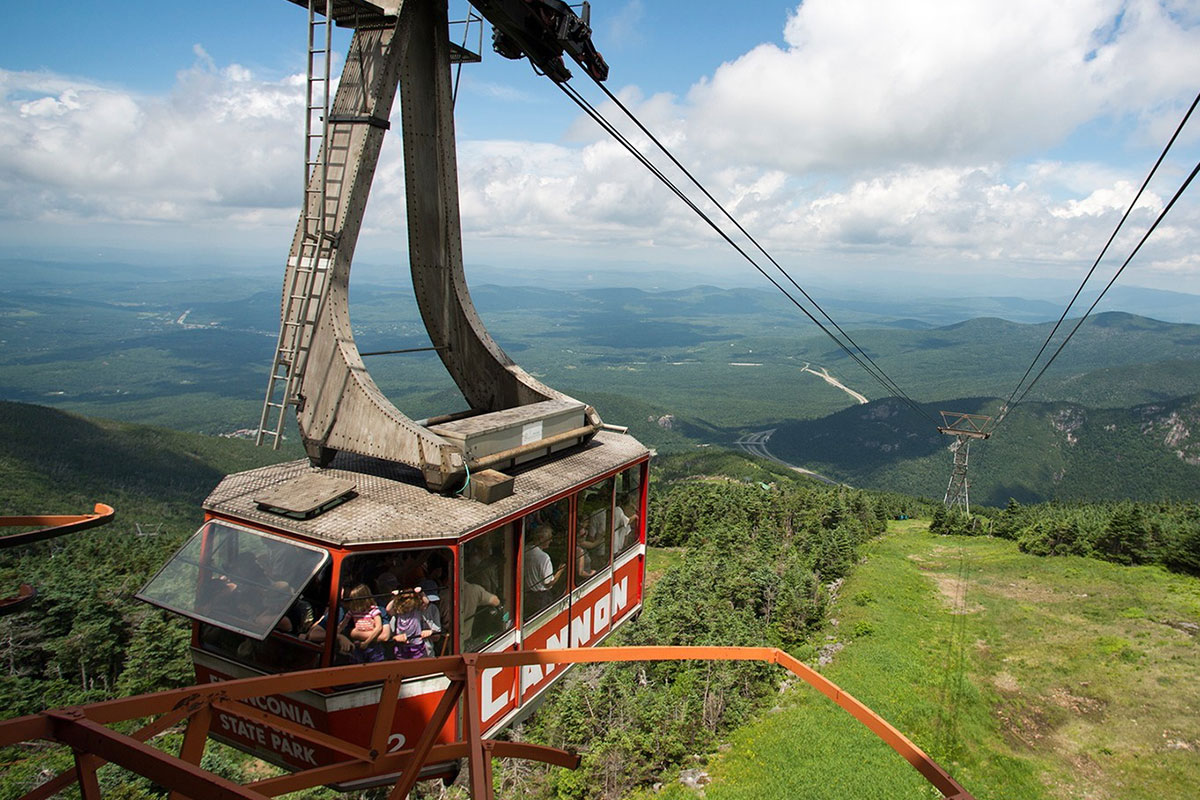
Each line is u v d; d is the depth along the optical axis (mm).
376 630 6785
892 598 65875
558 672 9312
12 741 3906
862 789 40969
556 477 9031
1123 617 57844
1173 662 49375
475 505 7684
